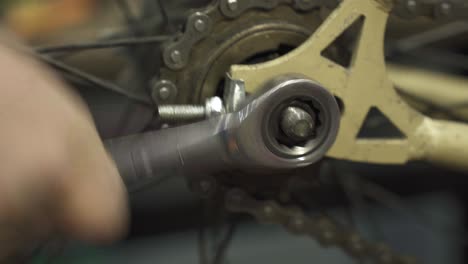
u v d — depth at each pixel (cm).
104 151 18
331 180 44
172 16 35
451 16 30
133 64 38
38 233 17
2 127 17
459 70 58
